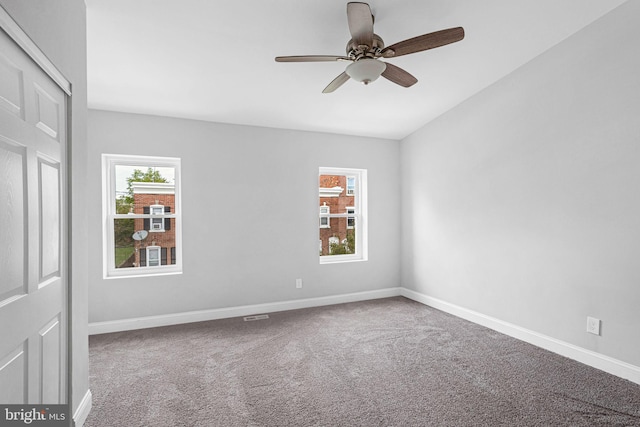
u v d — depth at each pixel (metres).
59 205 1.67
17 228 1.28
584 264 2.55
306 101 3.38
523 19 2.40
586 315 2.54
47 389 1.53
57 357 1.64
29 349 1.37
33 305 1.39
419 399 2.09
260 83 2.99
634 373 2.25
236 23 2.22
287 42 2.45
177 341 3.02
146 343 2.98
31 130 1.37
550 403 2.04
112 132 3.27
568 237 2.65
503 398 2.09
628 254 2.29
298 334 3.19
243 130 3.81
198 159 3.60
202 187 3.62
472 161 3.53
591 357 2.50
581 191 2.56
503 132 3.18
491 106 3.29
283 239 3.99
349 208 4.54
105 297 3.26
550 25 2.48
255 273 3.86
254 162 3.85
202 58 2.57
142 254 3.51
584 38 2.52
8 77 1.22
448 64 2.94
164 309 3.46
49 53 1.52
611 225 2.38
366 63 2.05
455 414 1.93
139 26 2.18
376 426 1.82
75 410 1.81
